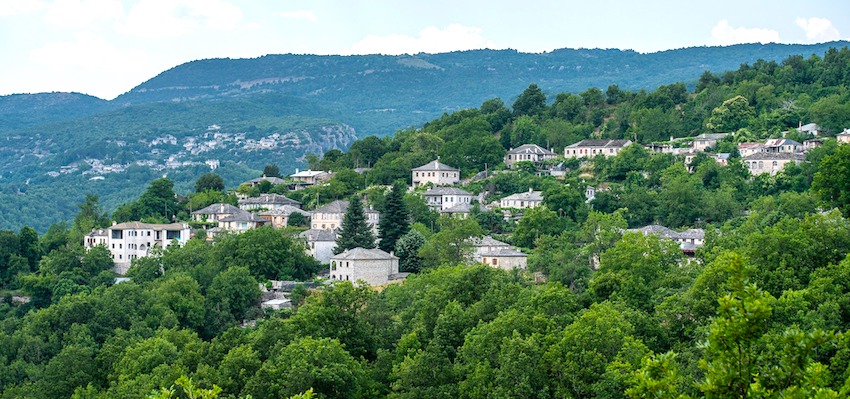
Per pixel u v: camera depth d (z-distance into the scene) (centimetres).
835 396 9894
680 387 16512
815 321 18600
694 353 19262
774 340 16550
